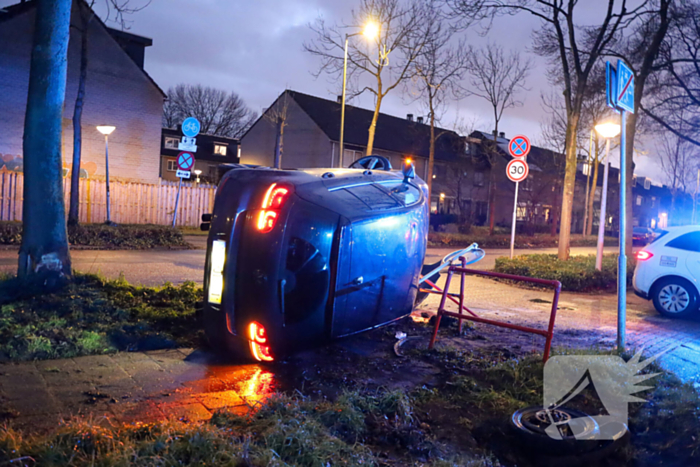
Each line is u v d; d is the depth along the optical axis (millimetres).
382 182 5832
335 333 5152
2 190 20828
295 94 46000
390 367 5301
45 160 7145
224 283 4992
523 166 14359
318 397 4355
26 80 29172
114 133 32750
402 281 5762
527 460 3641
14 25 28594
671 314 9492
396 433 3705
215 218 5141
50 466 2760
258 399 4203
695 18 16344
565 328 7922
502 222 53250
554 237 41812
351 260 5090
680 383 4953
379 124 49250
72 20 30125
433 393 4566
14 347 4883
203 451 2992
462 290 6992
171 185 26109
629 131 16828
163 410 3875
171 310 6676
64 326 5656
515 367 5090
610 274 13094
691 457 3648
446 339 6535
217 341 5242
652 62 16469
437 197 50031
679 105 18188
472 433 3934
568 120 16031
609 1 15320
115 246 15953
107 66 32156
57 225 7246
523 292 11875
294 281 4832
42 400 3885
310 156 44375
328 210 4996
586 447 3555
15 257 12297
